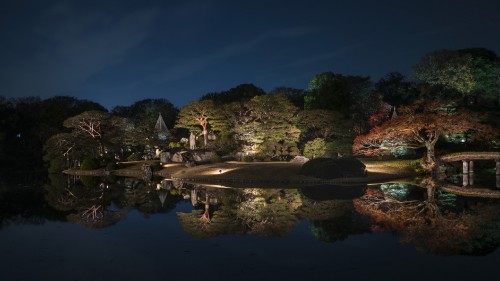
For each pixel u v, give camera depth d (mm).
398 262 12070
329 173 34188
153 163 51000
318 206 22609
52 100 85312
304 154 48281
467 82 49594
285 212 20844
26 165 69125
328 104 56438
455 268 11492
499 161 39250
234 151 52938
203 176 38625
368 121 55469
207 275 11078
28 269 11766
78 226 18156
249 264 12031
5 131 79750
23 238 15781
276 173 36469
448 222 18031
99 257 12984
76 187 36031
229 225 17891
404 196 26438
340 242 14555
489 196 26328
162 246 14297
